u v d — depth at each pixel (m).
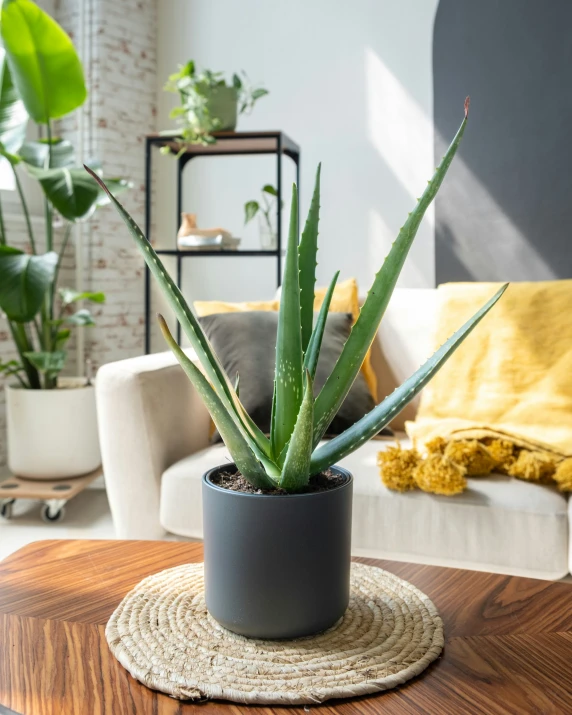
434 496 1.56
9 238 3.46
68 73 2.68
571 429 1.84
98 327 3.71
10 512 2.70
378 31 3.40
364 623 0.80
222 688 0.66
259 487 0.77
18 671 0.71
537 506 1.50
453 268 3.12
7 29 2.49
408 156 3.38
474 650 0.75
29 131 3.69
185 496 1.73
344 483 0.77
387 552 1.59
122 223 3.81
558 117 2.93
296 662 0.71
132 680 0.69
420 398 2.20
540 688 0.68
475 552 1.53
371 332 0.77
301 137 3.59
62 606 0.86
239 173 3.77
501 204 3.04
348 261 3.53
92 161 2.88
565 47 2.90
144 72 3.86
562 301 2.02
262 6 3.64
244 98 3.68
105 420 1.81
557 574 1.50
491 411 1.95
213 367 0.71
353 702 0.65
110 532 2.55
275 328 2.13
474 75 3.07
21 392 2.74
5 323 3.37
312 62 3.55
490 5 3.02
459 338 0.74
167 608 0.83
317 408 0.77
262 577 0.73
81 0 3.62
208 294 3.90
